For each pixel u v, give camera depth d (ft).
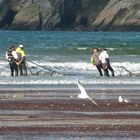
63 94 108.58
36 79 133.80
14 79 133.39
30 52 235.20
